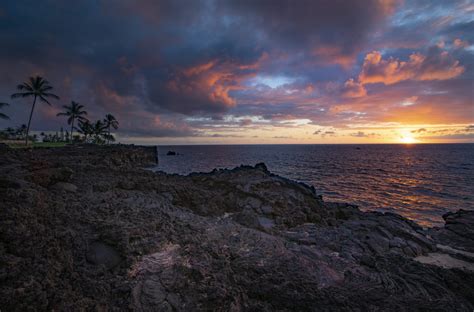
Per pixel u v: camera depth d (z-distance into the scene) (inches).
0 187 378.6
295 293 340.8
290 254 426.6
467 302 386.9
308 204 904.3
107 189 665.6
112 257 341.7
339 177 2188.7
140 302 283.3
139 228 411.8
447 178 2133.4
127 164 2674.7
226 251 410.0
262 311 312.2
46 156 1635.1
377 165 3284.9
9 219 295.7
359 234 655.1
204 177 1138.0
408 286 394.3
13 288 222.8
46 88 2078.0
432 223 987.9
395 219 840.3
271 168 2891.2
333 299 339.0
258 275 366.0
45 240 296.8
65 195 517.7
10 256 250.8
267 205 845.8
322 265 414.6
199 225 507.2
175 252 374.3
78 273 296.2
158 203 638.5
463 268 510.0
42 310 224.8
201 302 295.7
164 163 3614.7
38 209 358.9
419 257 577.3
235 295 316.2
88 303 255.8
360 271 419.5
